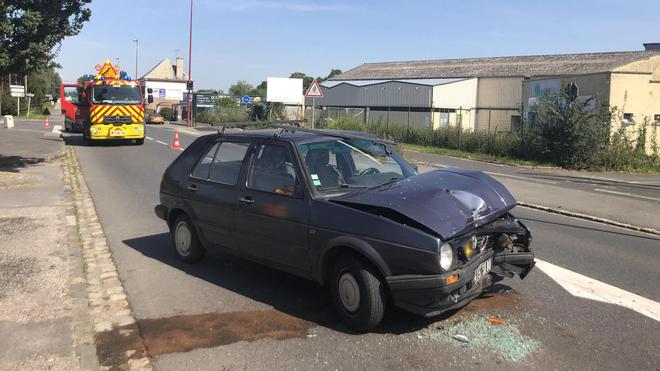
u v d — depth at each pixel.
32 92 85.69
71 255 6.45
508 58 54.47
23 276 5.66
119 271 6.12
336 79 64.31
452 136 27.89
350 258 4.45
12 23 11.92
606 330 4.57
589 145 20.02
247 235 5.34
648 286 5.78
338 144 5.38
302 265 4.87
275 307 5.05
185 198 6.14
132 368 3.87
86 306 4.92
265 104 45.66
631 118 24.52
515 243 5.13
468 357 4.05
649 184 15.67
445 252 4.07
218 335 4.43
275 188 5.11
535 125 22.56
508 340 4.34
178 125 49.16
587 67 45.00
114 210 9.62
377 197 4.52
